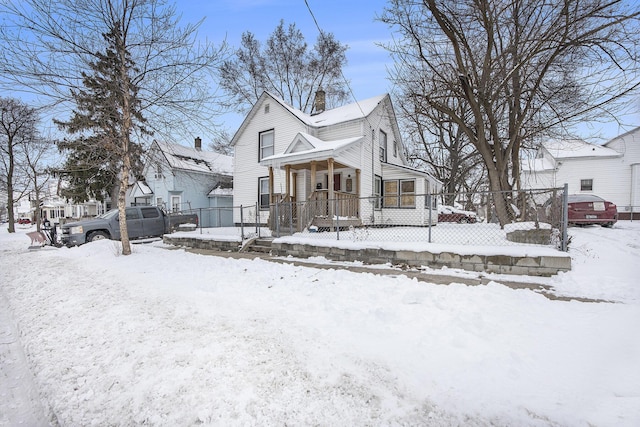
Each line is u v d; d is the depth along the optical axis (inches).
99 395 85.0
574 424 66.7
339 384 85.1
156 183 842.8
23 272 276.2
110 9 318.7
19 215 2342.5
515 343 103.0
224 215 860.0
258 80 873.5
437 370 89.7
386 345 106.4
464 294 153.4
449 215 596.7
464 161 823.1
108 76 338.3
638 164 725.3
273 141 595.5
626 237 304.5
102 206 1144.8
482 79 313.0
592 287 162.7
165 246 435.5
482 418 70.6
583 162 782.5
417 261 234.5
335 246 277.1
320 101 701.3
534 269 194.7
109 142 340.8
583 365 88.6
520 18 318.0
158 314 146.7
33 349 115.3
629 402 71.8
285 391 82.6
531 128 360.5
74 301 177.6
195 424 71.6
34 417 79.3
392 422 70.5
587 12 281.9
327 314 139.6
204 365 96.6
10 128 772.0
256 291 182.1
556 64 319.9
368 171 535.8
